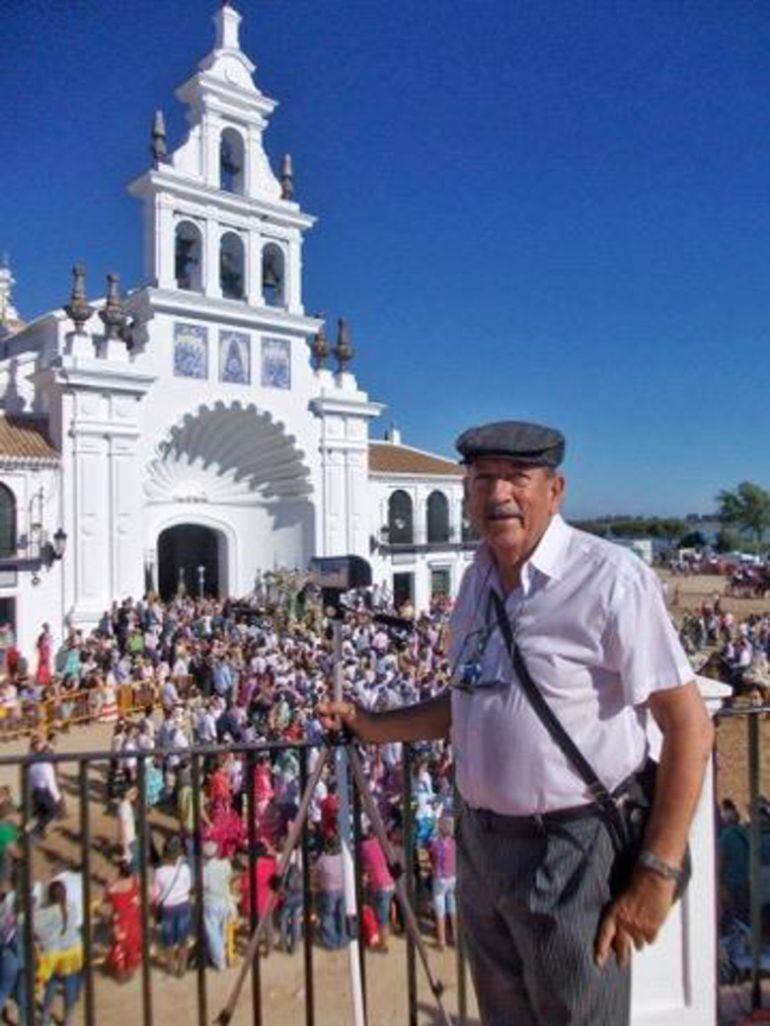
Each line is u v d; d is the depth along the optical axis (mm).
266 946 9078
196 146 32250
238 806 11617
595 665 2467
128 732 14508
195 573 34062
